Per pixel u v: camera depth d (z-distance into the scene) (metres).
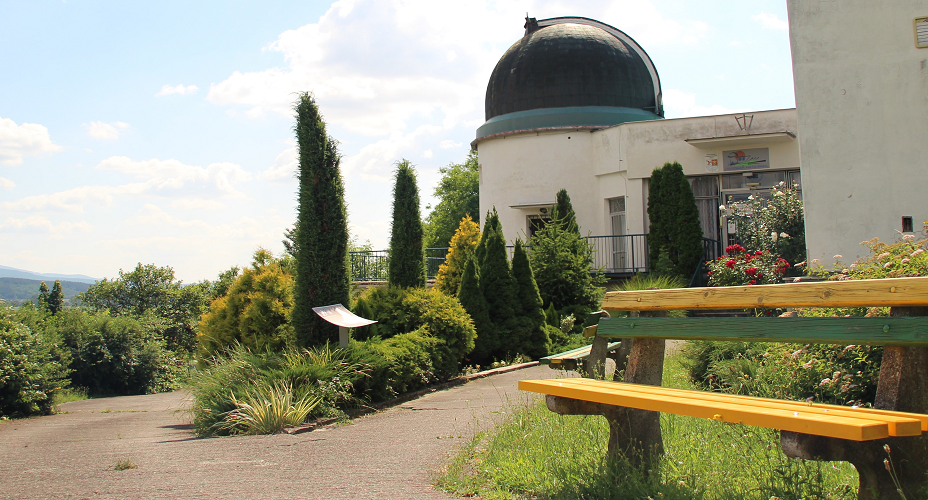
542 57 25.70
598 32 26.59
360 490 4.02
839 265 6.55
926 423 2.61
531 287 14.39
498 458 4.48
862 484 2.85
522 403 6.77
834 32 12.16
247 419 7.05
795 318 3.33
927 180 11.62
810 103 12.27
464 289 13.34
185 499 3.88
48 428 9.16
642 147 22.22
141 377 21.59
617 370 6.32
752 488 3.40
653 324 4.04
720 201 21.42
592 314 6.79
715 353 6.89
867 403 4.73
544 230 18.55
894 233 11.74
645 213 22.22
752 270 13.08
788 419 2.70
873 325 3.01
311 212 10.18
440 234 53.03
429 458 4.95
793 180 20.66
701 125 21.56
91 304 36.28
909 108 11.76
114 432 8.03
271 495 3.94
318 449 5.58
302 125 10.27
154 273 37.59
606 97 25.25
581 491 3.60
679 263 19.77
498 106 26.45
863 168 11.95
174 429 8.16
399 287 12.36
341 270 10.28
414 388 9.80
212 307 14.89
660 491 3.37
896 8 11.85
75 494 4.05
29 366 12.26
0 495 4.09
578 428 4.86
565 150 24.55
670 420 4.85
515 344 13.60
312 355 8.64
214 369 8.66
